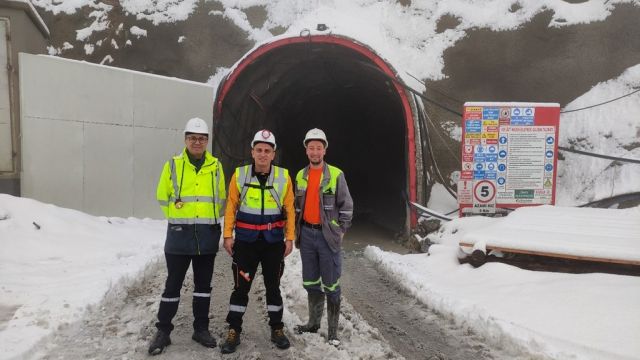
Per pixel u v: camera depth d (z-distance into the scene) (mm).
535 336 4484
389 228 14852
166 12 16844
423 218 12031
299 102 18766
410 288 6637
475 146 9766
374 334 4918
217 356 4082
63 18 16922
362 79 16375
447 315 5539
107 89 10523
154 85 11445
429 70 13883
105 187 10547
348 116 22297
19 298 5094
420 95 12141
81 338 4367
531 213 8117
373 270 8352
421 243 10570
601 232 7207
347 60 14469
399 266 7781
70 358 3934
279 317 4367
